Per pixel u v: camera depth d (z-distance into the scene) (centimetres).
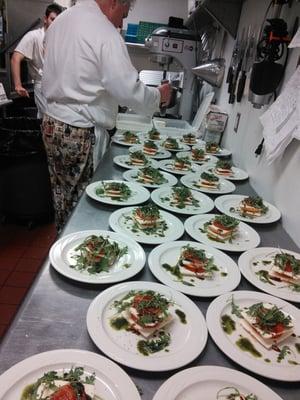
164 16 403
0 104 244
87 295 79
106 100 157
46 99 164
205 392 58
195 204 134
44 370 57
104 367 59
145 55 412
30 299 75
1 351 62
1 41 267
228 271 93
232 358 65
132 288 80
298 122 115
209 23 280
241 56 195
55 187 184
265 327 71
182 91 288
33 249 239
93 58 140
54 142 165
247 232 116
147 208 115
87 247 91
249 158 171
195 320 73
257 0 180
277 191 135
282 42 133
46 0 316
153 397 55
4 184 247
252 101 150
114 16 154
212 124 218
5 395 53
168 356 64
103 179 150
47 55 154
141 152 182
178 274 89
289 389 62
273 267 94
